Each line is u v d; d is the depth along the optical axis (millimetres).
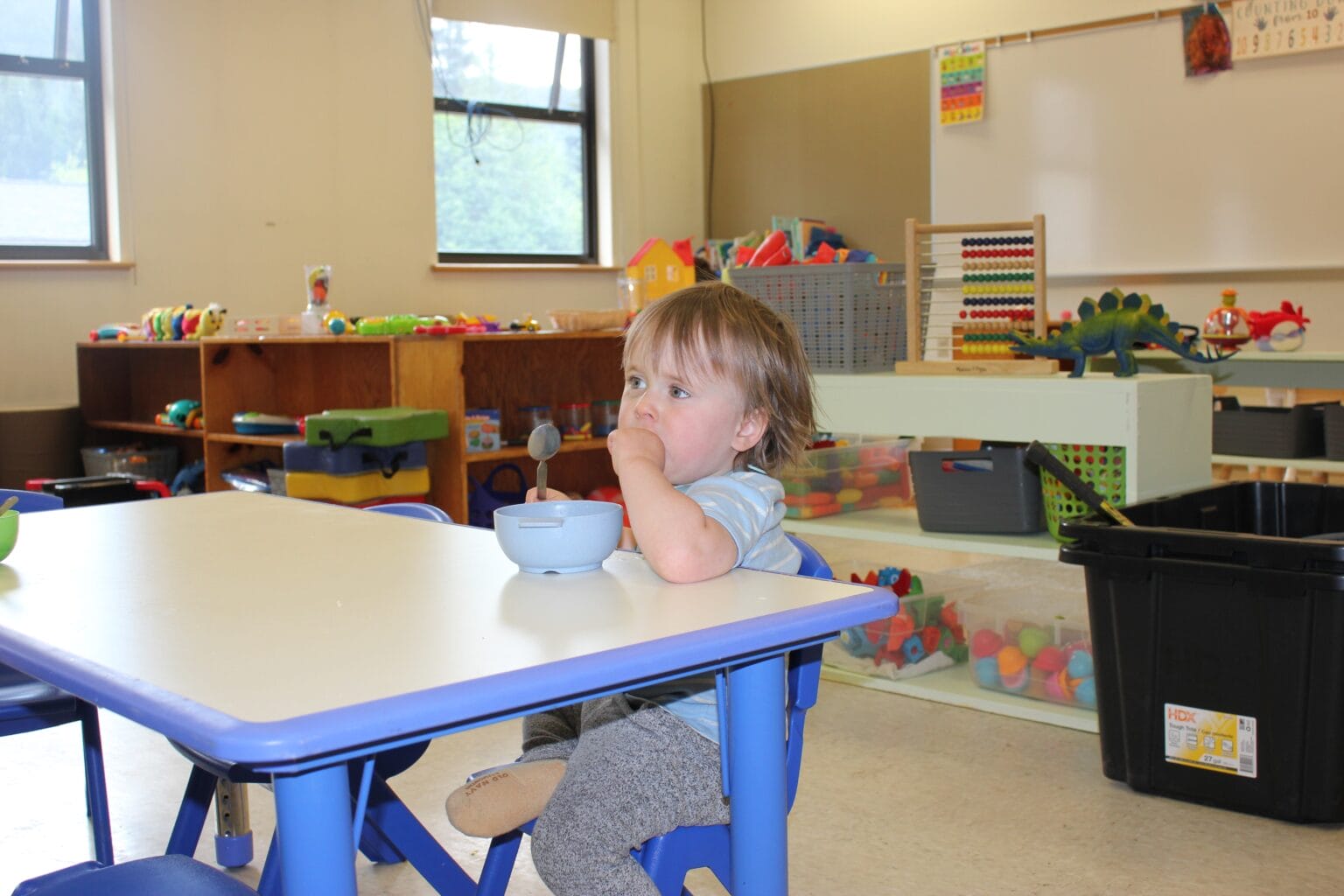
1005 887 1794
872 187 6234
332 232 5699
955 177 5887
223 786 1869
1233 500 2432
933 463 2701
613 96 6633
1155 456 2400
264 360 4293
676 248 4465
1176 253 5188
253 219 5461
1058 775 2234
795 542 1301
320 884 753
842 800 2137
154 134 5184
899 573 2854
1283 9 4801
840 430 2793
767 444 1318
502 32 6297
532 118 6453
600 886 1037
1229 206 5023
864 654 2822
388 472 3475
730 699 1006
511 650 838
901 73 6051
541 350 4047
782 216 6645
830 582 1056
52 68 5043
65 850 1966
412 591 1035
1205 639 2037
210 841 2004
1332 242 4773
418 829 1395
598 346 4195
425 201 5973
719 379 1231
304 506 1591
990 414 2555
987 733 2467
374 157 5797
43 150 5059
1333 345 4797
